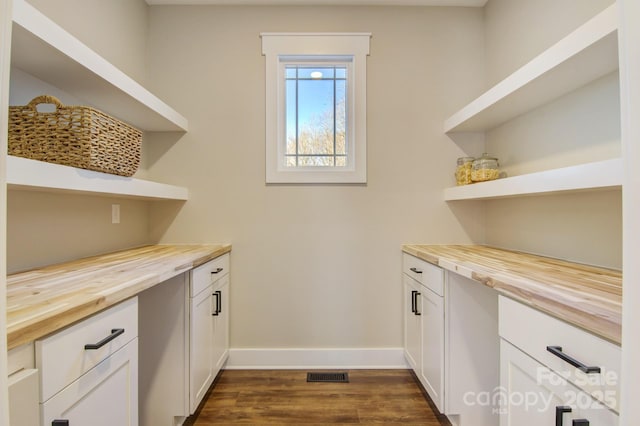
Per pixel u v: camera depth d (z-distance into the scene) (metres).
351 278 2.27
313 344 2.26
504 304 1.09
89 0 1.70
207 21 2.27
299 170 2.31
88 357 0.86
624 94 0.48
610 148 1.33
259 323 2.26
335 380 2.07
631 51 0.47
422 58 2.29
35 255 1.35
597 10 1.41
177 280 1.57
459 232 2.29
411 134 2.29
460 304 1.56
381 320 2.27
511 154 2.00
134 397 1.08
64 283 1.06
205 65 2.27
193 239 2.25
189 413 1.56
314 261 2.27
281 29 2.27
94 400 0.89
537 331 0.93
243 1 2.23
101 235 1.77
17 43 1.11
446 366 1.56
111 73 1.44
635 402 0.46
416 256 1.95
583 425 0.76
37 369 0.71
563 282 1.06
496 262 1.49
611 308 0.76
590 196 1.42
